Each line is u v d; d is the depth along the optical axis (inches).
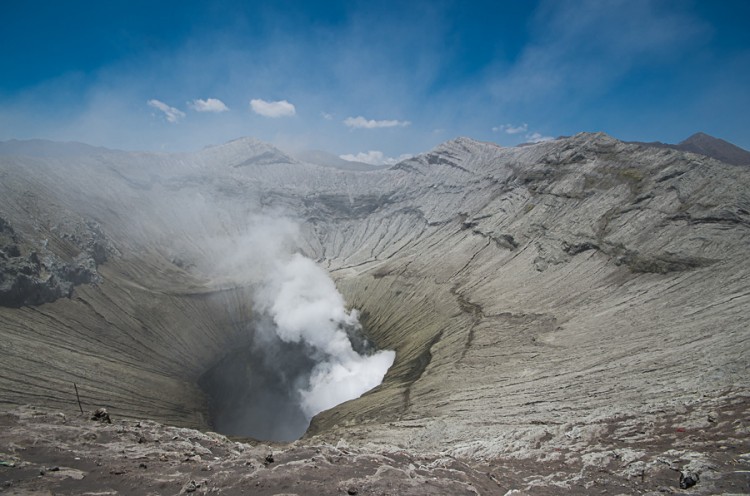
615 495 941.8
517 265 5191.9
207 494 880.3
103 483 906.7
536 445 1520.7
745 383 1625.2
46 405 2915.8
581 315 3533.5
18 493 805.2
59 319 4062.5
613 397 2016.5
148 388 3865.7
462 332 4133.9
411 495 904.3
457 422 2294.5
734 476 860.6
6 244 4141.2
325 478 971.3
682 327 2603.3
